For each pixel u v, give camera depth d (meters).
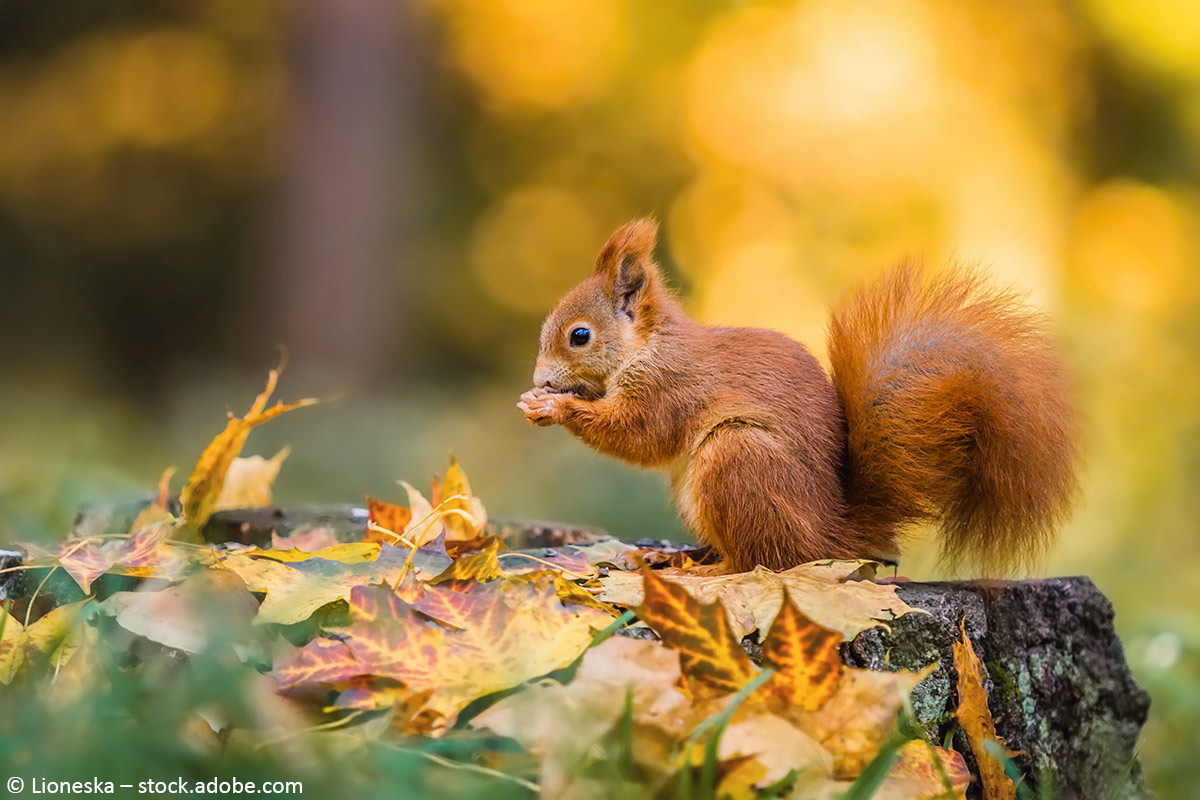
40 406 17.86
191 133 28.53
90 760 2.83
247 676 3.32
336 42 26.36
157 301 29.17
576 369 5.81
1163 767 5.86
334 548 4.36
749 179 27.59
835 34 26.75
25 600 4.17
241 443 5.04
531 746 3.17
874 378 4.90
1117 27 25.56
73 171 28.31
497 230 29.88
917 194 25.73
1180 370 15.65
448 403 22.83
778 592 4.08
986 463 4.66
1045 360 4.77
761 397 5.00
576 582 4.35
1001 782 4.05
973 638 4.49
